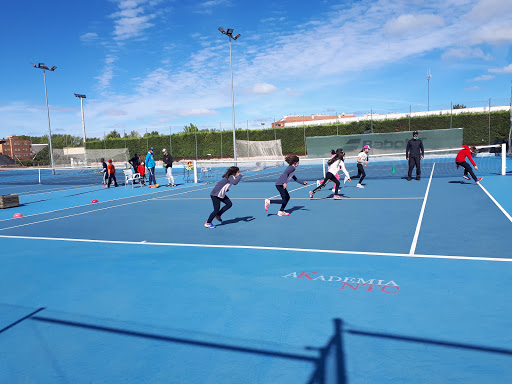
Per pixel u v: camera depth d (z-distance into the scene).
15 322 3.79
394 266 5.02
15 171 41.62
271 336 3.29
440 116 34.78
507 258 5.16
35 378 2.84
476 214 8.27
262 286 4.49
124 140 46.28
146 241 7.11
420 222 7.77
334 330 3.35
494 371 2.69
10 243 7.34
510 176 15.82
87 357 3.11
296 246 6.30
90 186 20.84
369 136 36.34
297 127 39.28
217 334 3.37
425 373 2.69
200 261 5.64
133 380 2.76
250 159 36.44
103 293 4.47
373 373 2.71
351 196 12.24
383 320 3.50
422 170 21.91
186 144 43.06
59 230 8.53
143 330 3.51
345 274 4.80
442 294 4.03
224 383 2.67
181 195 14.61
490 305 3.72
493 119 32.94
